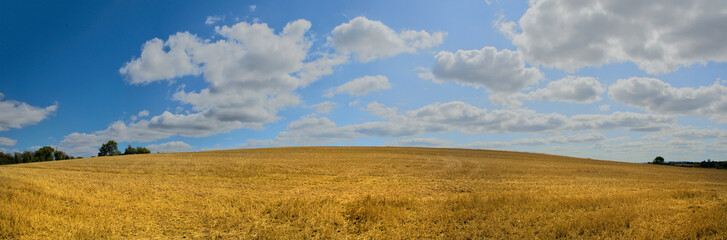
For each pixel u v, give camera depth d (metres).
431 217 14.16
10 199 15.07
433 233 12.30
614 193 20.48
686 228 11.96
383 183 24.34
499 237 11.51
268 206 15.80
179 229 12.91
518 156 61.19
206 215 14.33
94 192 18.00
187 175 27.02
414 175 29.12
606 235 11.39
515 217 13.63
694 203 17.84
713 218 13.52
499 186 23.62
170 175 26.97
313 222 13.34
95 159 42.97
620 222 12.76
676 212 15.19
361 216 14.43
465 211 14.88
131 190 19.11
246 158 41.94
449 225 13.05
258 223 13.46
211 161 37.59
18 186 18.00
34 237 11.38
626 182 28.50
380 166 34.97
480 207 15.52
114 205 15.66
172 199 17.11
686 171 45.81
